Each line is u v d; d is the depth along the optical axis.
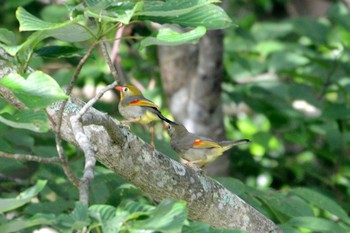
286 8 25.12
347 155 17.45
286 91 17.00
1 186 11.85
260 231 9.08
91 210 6.37
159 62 15.33
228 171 14.99
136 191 10.98
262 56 19.22
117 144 7.92
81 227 5.98
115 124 7.70
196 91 14.77
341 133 16.42
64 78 15.09
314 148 16.48
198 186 8.54
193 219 8.84
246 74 18.16
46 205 10.69
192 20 7.97
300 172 16.48
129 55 17.80
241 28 17.62
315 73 17.97
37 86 6.51
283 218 10.62
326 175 16.67
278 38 21.19
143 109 9.17
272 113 16.61
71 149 14.20
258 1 23.33
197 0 7.55
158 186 8.33
